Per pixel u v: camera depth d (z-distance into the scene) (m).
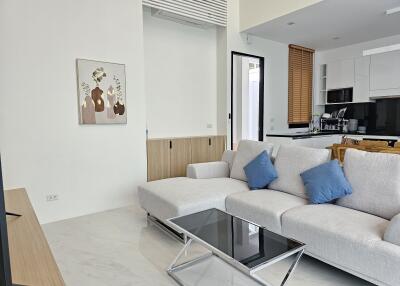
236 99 6.83
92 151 3.52
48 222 3.26
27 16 3.00
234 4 4.95
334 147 3.64
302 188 2.70
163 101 4.57
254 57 5.34
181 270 2.24
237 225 2.15
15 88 2.98
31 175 3.13
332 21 4.45
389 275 1.65
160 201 2.78
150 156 4.10
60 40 3.21
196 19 4.50
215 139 4.87
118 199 3.78
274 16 4.34
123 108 3.71
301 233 2.11
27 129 3.07
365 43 5.64
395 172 2.17
